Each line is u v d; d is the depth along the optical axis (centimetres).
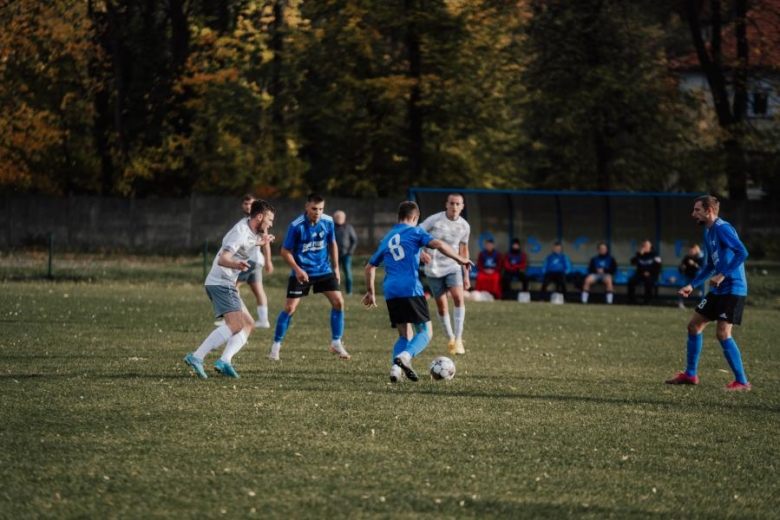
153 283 7656
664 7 12025
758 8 11794
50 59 11450
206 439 1973
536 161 13388
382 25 11669
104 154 12125
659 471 1825
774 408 2598
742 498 1652
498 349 3931
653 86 11744
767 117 12325
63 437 1966
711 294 2997
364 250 12281
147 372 2923
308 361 3338
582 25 11531
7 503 1494
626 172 12288
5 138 11569
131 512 1461
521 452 1936
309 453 1870
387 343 4025
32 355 3284
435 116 12181
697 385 3025
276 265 9256
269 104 11825
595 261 7450
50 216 12162
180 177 12262
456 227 3803
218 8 11388
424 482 1672
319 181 12900
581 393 2753
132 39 11531
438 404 2470
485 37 11850
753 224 11688
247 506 1502
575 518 1488
